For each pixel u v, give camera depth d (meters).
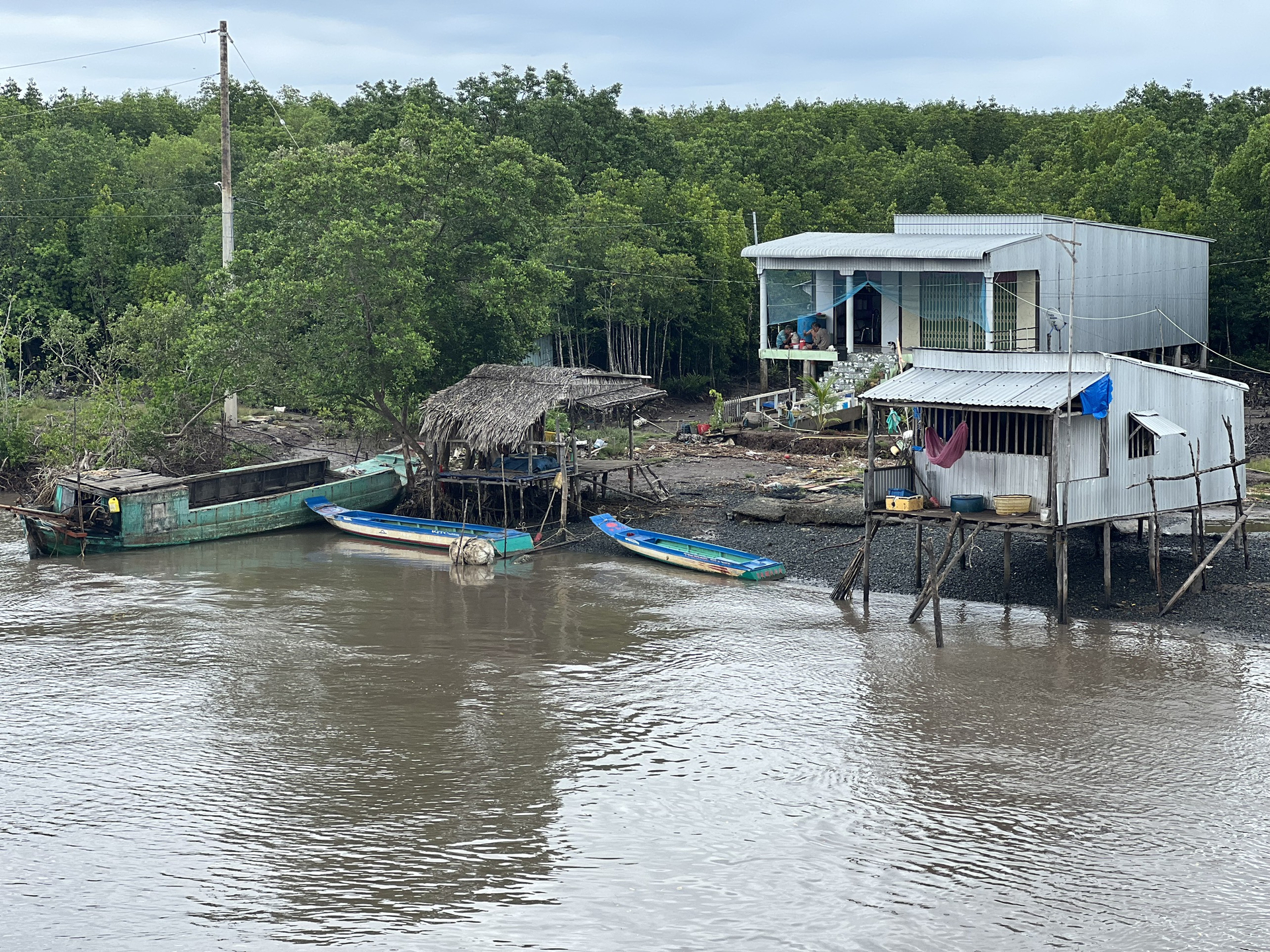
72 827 23.95
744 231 80.56
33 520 44.19
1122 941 19.67
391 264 47.88
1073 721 27.98
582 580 41.00
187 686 31.23
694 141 105.44
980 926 20.20
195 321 53.06
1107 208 83.19
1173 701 28.92
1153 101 117.94
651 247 74.25
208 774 26.14
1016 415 34.81
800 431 59.06
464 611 37.56
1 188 81.81
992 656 32.25
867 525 37.00
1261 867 21.70
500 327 52.22
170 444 53.62
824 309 66.62
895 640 33.84
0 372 60.88
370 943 20.06
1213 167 85.62
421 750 27.27
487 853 22.81
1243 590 36.16
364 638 35.00
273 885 21.81
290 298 46.31
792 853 22.61
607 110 92.19
